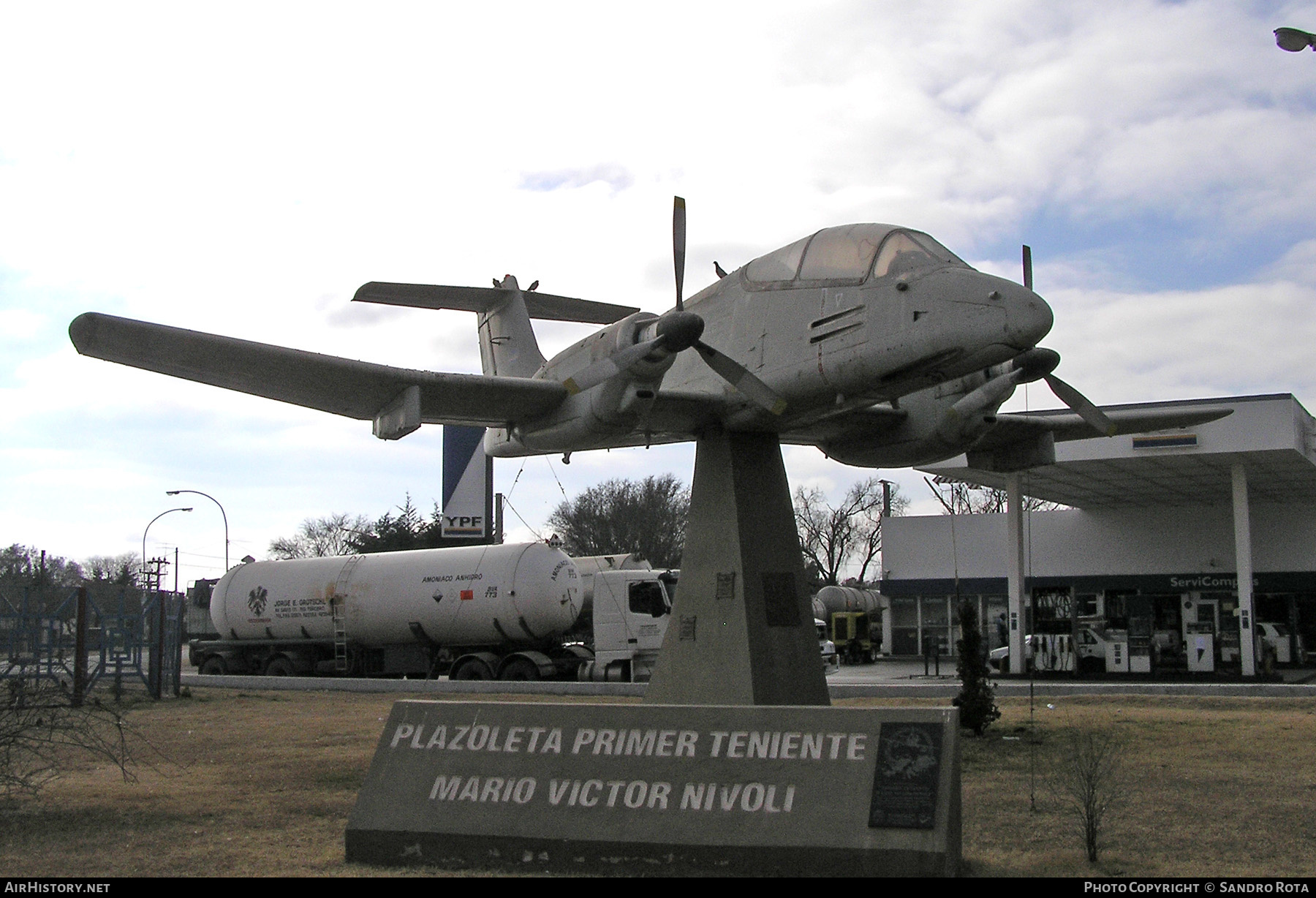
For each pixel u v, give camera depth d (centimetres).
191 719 1599
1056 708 1577
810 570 6500
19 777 1000
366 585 2358
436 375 1018
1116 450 2273
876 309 967
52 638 1808
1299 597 2916
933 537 3506
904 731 639
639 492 6203
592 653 2252
